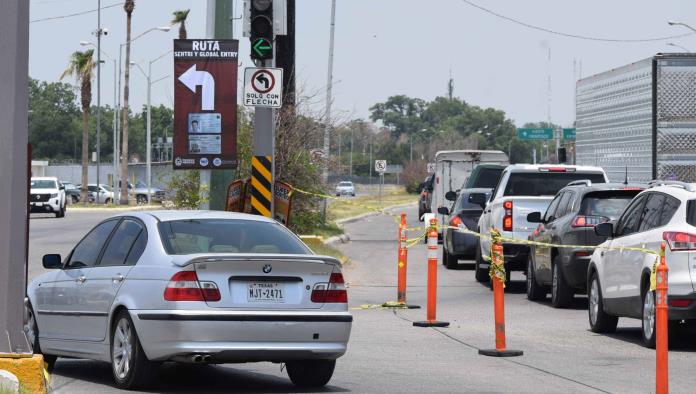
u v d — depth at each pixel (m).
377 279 69.19
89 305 30.06
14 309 24.42
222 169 58.44
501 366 33.94
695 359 35.75
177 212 30.75
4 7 24.42
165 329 27.12
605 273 41.72
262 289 27.77
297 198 87.94
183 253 28.34
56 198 152.62
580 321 46.94
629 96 76.81
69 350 31.23
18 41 24.55
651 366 34.16
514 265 62.12
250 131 79.81
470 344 39.16
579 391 29.39
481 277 67.31
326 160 91.56
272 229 30.30
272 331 27.53
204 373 32.50
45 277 32.94
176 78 57.88
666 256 36.62
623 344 39.50
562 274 50.97
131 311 28.02
